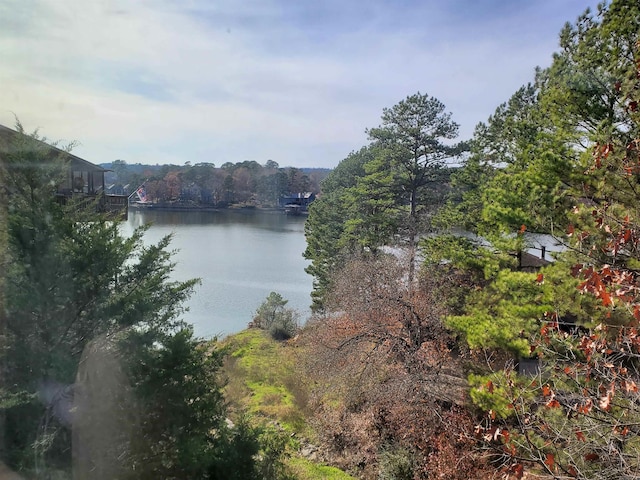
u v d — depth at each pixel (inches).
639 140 229.6
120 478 183.8
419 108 852.6
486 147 666.8
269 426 493.4
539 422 222.2
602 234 255.8
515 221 344.5
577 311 273.7
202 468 229.6
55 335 173.9
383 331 524.1
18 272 163.5
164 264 303.3
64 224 183.5
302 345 730.8
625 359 231.1
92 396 180.7
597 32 313.0
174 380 229.8
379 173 881.5
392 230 850.8
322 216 1252.5
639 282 213.6
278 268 1379.2
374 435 470.9
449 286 572.7
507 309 335.3
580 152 328.2
